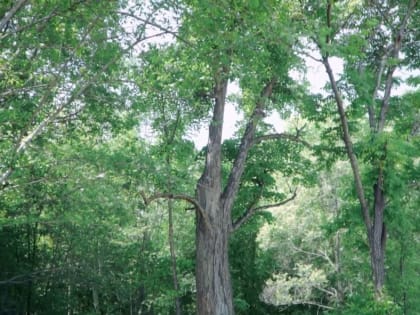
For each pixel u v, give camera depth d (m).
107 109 15.80
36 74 12.98
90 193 15.45
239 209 21.16
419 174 18.39
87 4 12.64
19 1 11.00
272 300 32.34
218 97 18.36
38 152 13.83
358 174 17.78
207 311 17.47
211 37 12.79
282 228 31.36
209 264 17.72
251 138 19.55
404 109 19.08
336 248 30.11
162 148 17.70
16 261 27.70
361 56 16.33
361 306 17.19
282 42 13.12
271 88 18.98
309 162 21.22
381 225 18.00
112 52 13.97
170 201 21.00
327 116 18.19
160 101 14.99
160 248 28.62
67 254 27.64
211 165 18.31
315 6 17.14
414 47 19.28
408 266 21.75
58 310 28.69
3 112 12.72
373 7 18.36
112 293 30.09
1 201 16.02
